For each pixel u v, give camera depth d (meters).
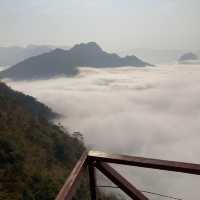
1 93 102.12
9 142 54.03
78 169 3.04
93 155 3.23
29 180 45.88
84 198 47.78
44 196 43.31
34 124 82.19
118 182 3.32
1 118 68.81
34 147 63.69
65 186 2.83
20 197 40.09
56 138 79.94
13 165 48.38
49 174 51.62
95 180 3.35
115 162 3.15
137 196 3.36
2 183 42.69
